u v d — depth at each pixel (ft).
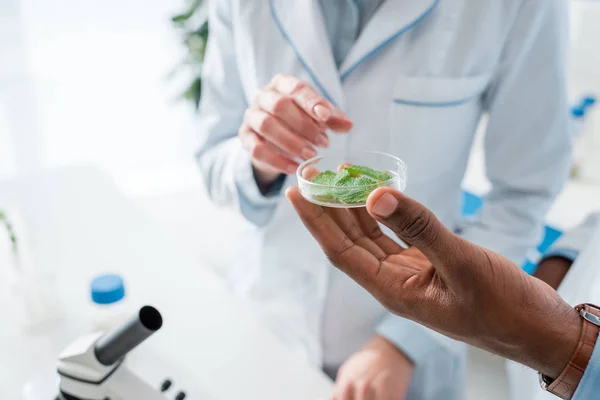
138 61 6.34
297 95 2.16
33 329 2.52
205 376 2.35
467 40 2.46
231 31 2.76
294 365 2.40
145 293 2.74
